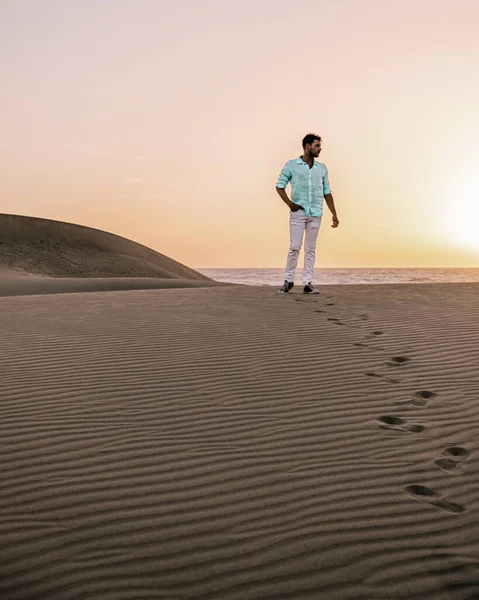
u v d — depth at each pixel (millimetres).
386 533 2775
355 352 5957
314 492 3154
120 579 2457
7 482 3240
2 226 56438
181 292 11516
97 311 8578
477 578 2457
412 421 4145
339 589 2404
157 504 3025
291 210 10430
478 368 5379
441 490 3176
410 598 2354
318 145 10148
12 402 4434
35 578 2461
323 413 4277
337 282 83312
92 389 4742
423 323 7461
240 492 3152
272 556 2607
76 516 2912
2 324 7535
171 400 4504
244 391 4730
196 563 2561
